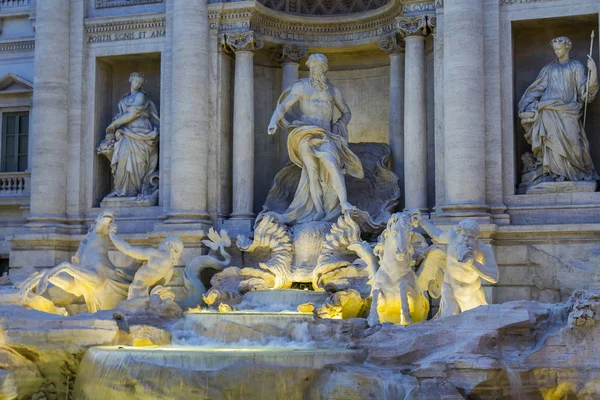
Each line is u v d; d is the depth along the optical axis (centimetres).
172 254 2775
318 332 2369
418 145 3022
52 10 3381
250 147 3209
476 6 2912
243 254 3088
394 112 3253
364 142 3334
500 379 2020
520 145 3009
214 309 2742
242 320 2430
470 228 2312
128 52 3372
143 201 3291
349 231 2912
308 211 3078
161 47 3334
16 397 2336
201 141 3173
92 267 2783
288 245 2972
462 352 2091
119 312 2502
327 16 3388
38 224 3306
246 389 2036
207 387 2039
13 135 3641
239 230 3128
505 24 2961
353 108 3503
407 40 3061
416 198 3008
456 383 2014
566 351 2102
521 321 2119
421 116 3033
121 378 2119
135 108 3334
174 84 3192
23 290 2720
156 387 2069
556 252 2789
